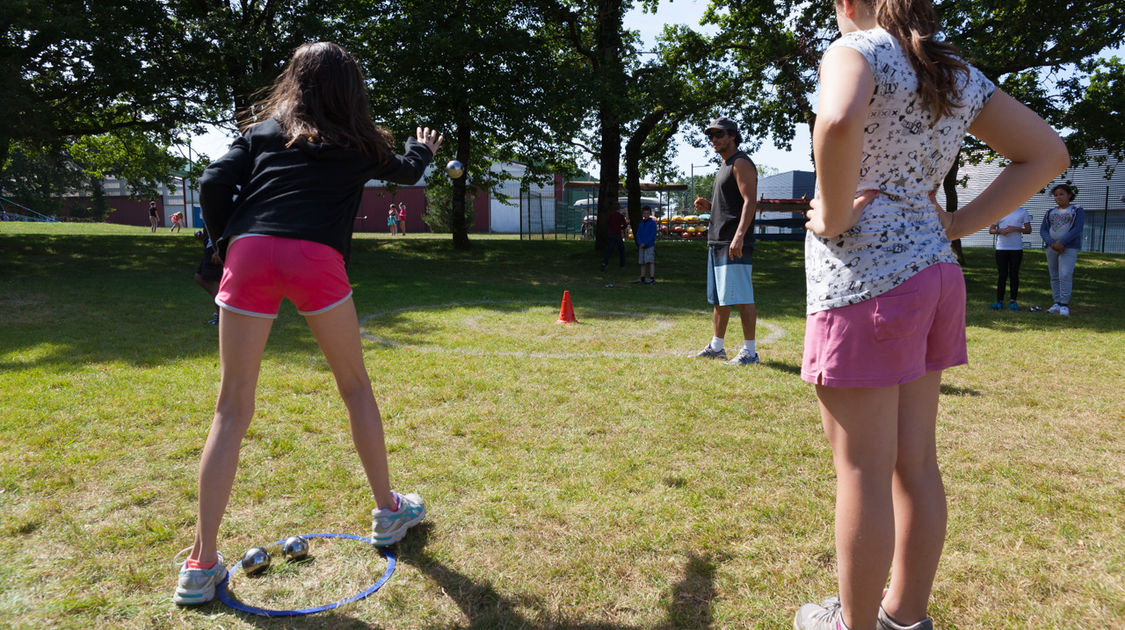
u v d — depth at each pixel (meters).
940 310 1.73
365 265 17.50
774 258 21.48
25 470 3.22
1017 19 15.24
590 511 2.90
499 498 3.02
